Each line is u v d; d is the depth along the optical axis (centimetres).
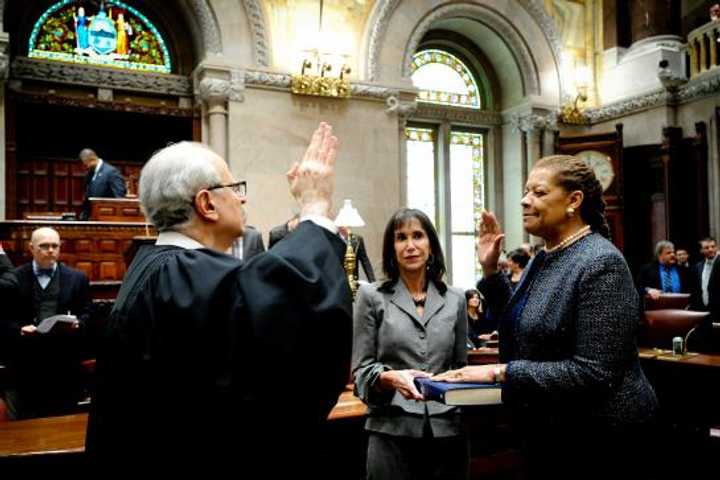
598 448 177
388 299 258
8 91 875
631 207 1126
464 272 1217
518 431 203
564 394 174
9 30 888
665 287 820
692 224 1045
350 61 1012
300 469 129
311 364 127
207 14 919
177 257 134
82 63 919
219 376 123
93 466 128
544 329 186
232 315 124
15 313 474
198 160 146
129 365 126
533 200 198
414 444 237
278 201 937
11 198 883
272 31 959
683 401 444
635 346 180
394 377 221
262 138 934
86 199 745
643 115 1122
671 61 1116
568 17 1212
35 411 438
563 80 1193
